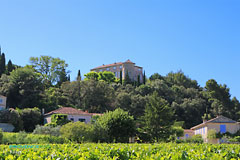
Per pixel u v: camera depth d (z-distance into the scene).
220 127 48.19
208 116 74.62
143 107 72.56
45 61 90.88
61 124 46.72
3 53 84.62
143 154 10.75
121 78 103.06
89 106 71.19
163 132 46.25
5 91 65.12
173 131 48.06
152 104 47.88
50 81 89.88
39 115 54.16
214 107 77.06
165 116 46.84
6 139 27.62
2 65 82.69
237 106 77.19
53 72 90.88
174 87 90.50
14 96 66.56
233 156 13.16
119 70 113.75
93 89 72.12
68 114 50.31
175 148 14.52
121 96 73.12
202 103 79.81
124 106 72.19
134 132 38.91
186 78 107.81
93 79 76.50
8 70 84.88
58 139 30.00
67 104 70.44
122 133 36.41
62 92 75.81
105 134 34.75
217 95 78.56
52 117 47.97
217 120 49.19
